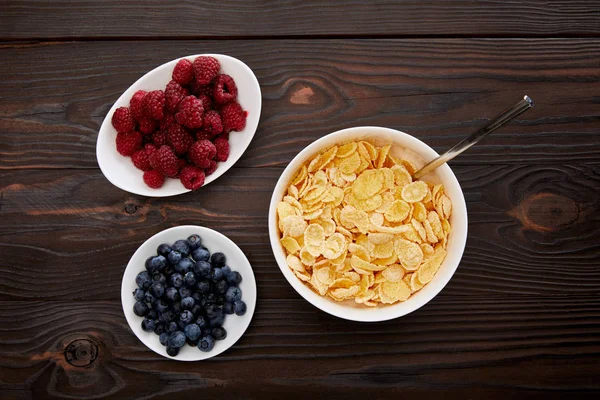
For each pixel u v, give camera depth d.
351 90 0.63
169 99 0.59
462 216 0.56
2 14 0.63
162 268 0.59
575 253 0.62
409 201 0.56
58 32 0.63
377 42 0.63
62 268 0.62
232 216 0.62
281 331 0.61
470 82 0.63
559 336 0.62
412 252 0.56
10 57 0.63
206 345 0.58
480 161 0.62
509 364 0.62
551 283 0.62
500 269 0.62
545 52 0.63
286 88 0.63
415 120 0.62
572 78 0.63
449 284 0.62
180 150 0.59
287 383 0.62
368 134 0.57
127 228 0.62
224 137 0.61
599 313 0.62
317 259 0.57
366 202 0.57
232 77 0.61
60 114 0.63
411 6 0.63
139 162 0.60
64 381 0.62
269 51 0.63
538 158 0.62
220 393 0.62
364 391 0.62
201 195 0.62
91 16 0.63
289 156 0.62
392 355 0.62
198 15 0.63
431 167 0.55
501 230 0.62
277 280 0.61
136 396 0.62
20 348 0.62
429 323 0.62
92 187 0.62
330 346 0.61
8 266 0.62
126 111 0.59
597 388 0.61
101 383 0.62
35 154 0.63
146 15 0.63
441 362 0.62
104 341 0.62
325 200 0.57
